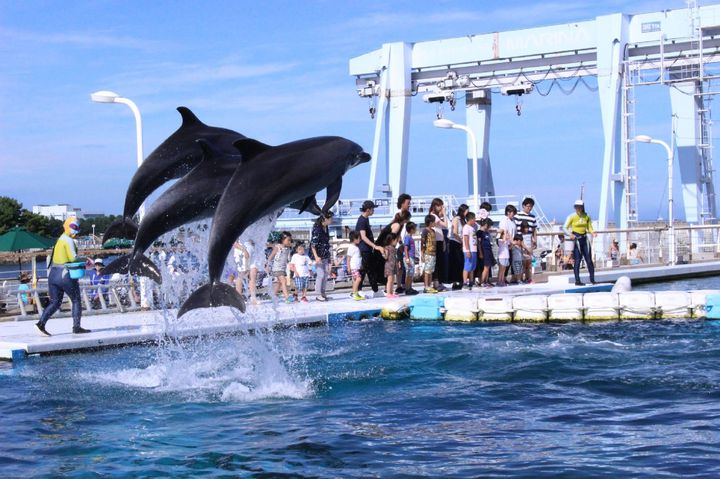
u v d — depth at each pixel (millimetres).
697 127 40375
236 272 18250
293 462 7730
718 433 8336
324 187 9633
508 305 17047
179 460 7883
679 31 36250
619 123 38156
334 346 14070
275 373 11883
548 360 12461
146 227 10062
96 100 19953
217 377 11797
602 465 7398
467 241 20641
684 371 11422
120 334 14617
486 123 43812
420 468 7449
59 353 13797
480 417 9312
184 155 10492
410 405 9953
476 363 12430
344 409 9820
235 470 7543
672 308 16812
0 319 17516
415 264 23844
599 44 36875
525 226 22812
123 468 7680
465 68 39969
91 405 10227
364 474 7320
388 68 40969
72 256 14711
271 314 16734
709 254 34781
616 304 16906
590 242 23297
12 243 22531
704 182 40875
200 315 16938
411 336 15086
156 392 10945
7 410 10023
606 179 37281
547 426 8852
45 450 8320
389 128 41438
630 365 11984
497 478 7117
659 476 7043
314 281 22906
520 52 38312
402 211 19625
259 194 9273
